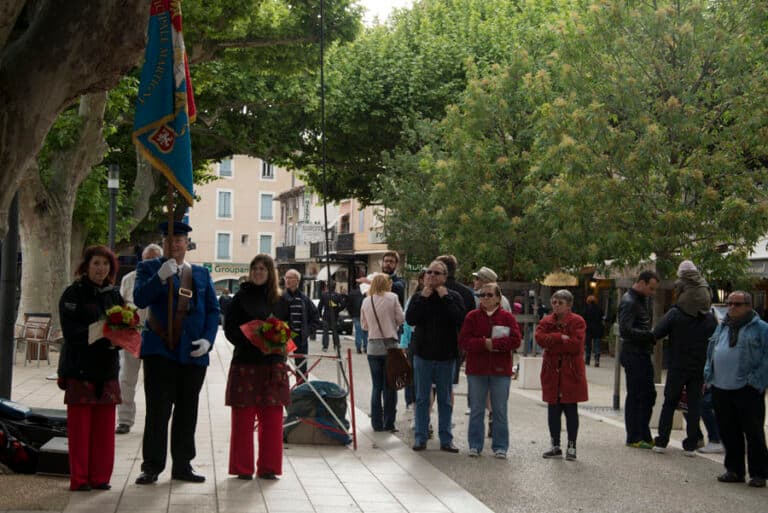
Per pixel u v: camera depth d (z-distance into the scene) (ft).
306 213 229.04
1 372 39.52
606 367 90.33
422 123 105.50
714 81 54.95
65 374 25.39
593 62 56.29
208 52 70.08
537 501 28.14
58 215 73.15
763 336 31.91
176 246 27.40
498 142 82.94
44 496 24.68
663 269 52.13
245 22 68.23
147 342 27.04
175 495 25.76
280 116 108.17
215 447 34.04
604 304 117.50
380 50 115.03
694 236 55.77
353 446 35.73
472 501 27.20
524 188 78.95
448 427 36.35
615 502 28.45
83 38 23.00
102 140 74.38
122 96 74.28
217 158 121.70
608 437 41.91
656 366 51.11
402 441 38.01
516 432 42.27
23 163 23.22
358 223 193.16
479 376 35.35
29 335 65.62
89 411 25.75
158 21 26.53
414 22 120.98
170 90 26.45
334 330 38.75
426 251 106.52
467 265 86.07
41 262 73.05
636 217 52.24
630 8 55.31
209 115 105.29
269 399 28.71
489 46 114.42
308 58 74.08
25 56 22.76
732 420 32.17
